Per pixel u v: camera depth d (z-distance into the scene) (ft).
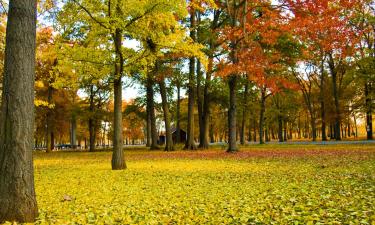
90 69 49.73
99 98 139.85
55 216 22.17
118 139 50.80
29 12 20.81
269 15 80.43
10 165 20.15
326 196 25.16
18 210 20.04
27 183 20.48
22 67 20.47
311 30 85.15
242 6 84.64
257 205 23.57
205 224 19.62
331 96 163.73
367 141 125.39
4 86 20.52
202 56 51.85
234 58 80.18
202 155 76.89
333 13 88.02
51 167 57.16
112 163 50.65
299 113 221.66
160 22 49.11
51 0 42.27
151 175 42.37
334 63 155.02
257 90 136.36
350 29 109.60
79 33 51.55
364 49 120.57
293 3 78.59
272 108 185.68
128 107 148.97
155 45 50.31
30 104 20.74
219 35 88.12
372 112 139.44
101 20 45.98
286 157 63.93
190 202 25.75
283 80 85.51
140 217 21.62
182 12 47.24
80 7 46.65
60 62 49.21
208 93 114.11
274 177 37.70
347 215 19.70
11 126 20.25
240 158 65.26
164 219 20.70
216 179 37.78
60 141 263.08
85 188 33.30
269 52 91.91
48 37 85.05
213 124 233.14
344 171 39.99
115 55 48.75
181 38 50.34
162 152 97.91
